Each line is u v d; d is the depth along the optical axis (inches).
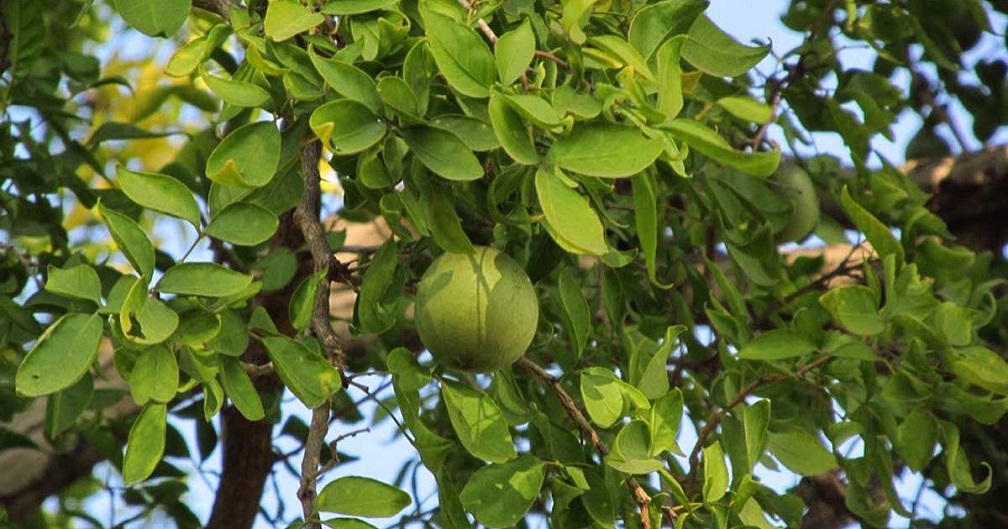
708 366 186.7
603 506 134.8
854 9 195.6
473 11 129.3
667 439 131.4
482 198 132.9
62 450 214.1
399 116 117.6
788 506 159.2
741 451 152.6
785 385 156.5
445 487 133.0
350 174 141.2
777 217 183.9
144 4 124.4
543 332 180.2
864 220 158.9
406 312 215.8
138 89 288.8
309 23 122.2
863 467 166.4
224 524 209.0
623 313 175.6
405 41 125.6
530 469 134.1
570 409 140.0
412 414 132.5
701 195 180.1
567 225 109.7
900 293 156.4
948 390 156.6
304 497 125.3
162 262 200.1
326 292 136.5
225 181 114.5
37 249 219.9
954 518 203.6
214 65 223.3
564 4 122.3
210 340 124.0
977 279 209.3
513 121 112.8
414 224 126.6
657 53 124.0
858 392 163.3
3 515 172.7
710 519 138.1
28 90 194.2
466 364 132.1
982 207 238.8
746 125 200.5
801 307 169.8
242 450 204.1
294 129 126.1
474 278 130.9
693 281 181.9
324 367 125.1
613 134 113.0
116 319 114.3
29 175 190.7
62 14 228.8
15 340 176.1
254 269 197.8
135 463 119.6
